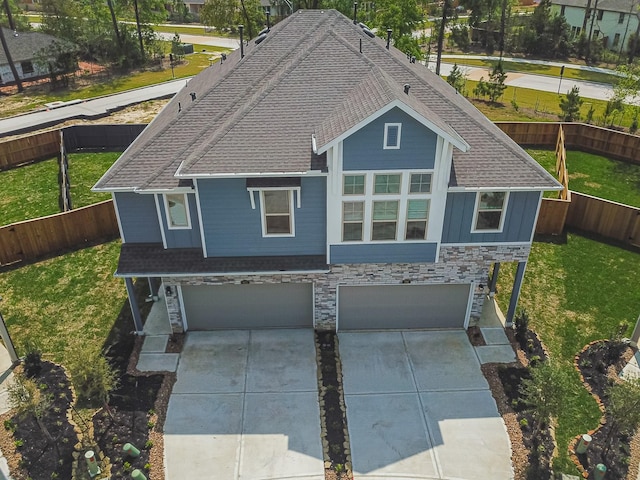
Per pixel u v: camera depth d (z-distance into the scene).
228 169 14.74
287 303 17.62
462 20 73.62
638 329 16.72
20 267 21.30
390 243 16.06
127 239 16.86
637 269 21.20
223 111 17.33
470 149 15.98
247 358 16.77
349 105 15.49
